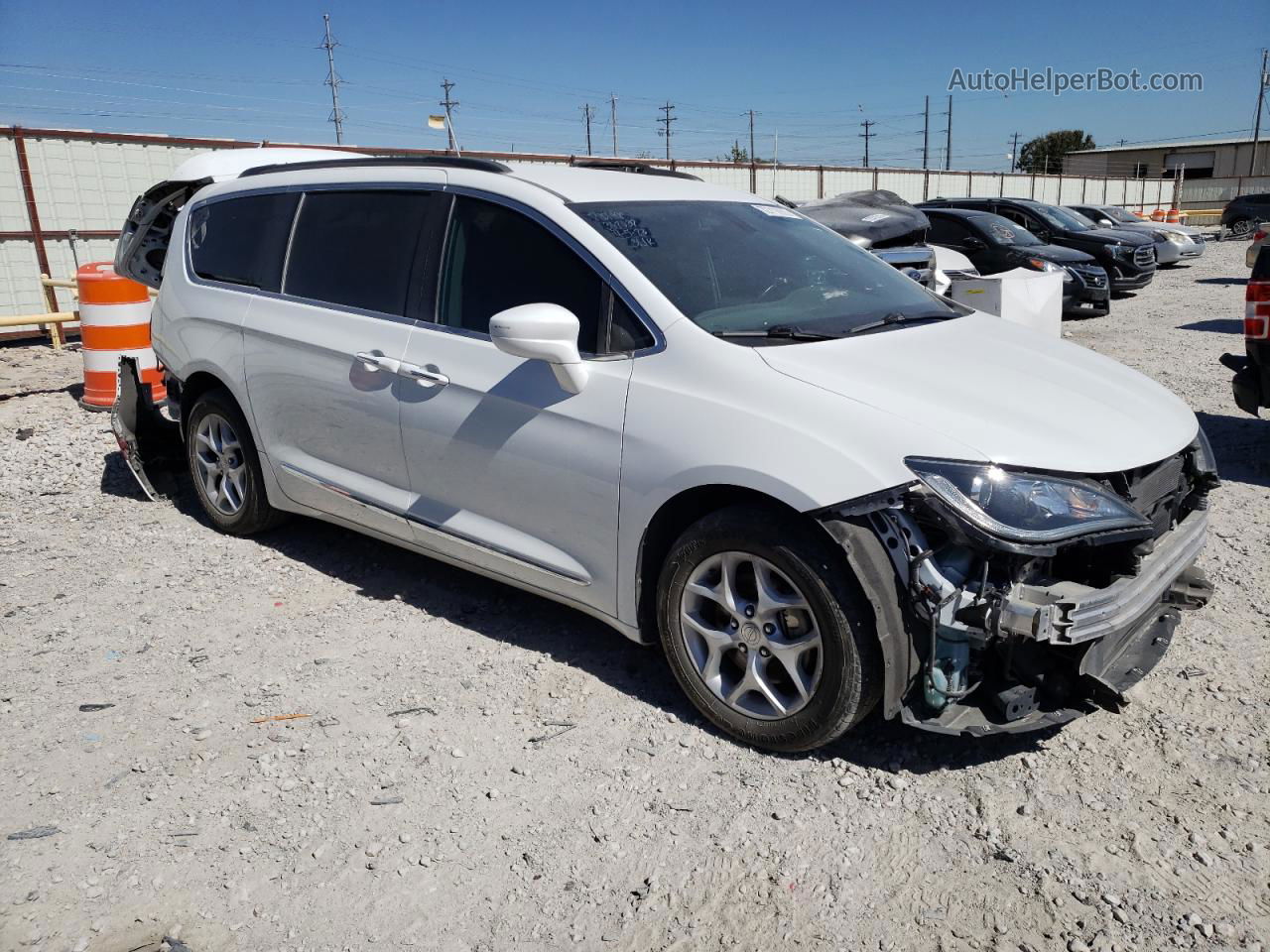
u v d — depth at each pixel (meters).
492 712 3.41
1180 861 2.63
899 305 3.86
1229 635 3.85
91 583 4.52
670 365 3.22
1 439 7.08
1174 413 3.41
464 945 2.41
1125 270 15.43
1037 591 2.74
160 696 3.53
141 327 7.93
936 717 2.89
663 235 3.65
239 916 2.50
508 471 3.60
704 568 3.17
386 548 4.93
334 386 4.19
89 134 12.91
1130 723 3.27
